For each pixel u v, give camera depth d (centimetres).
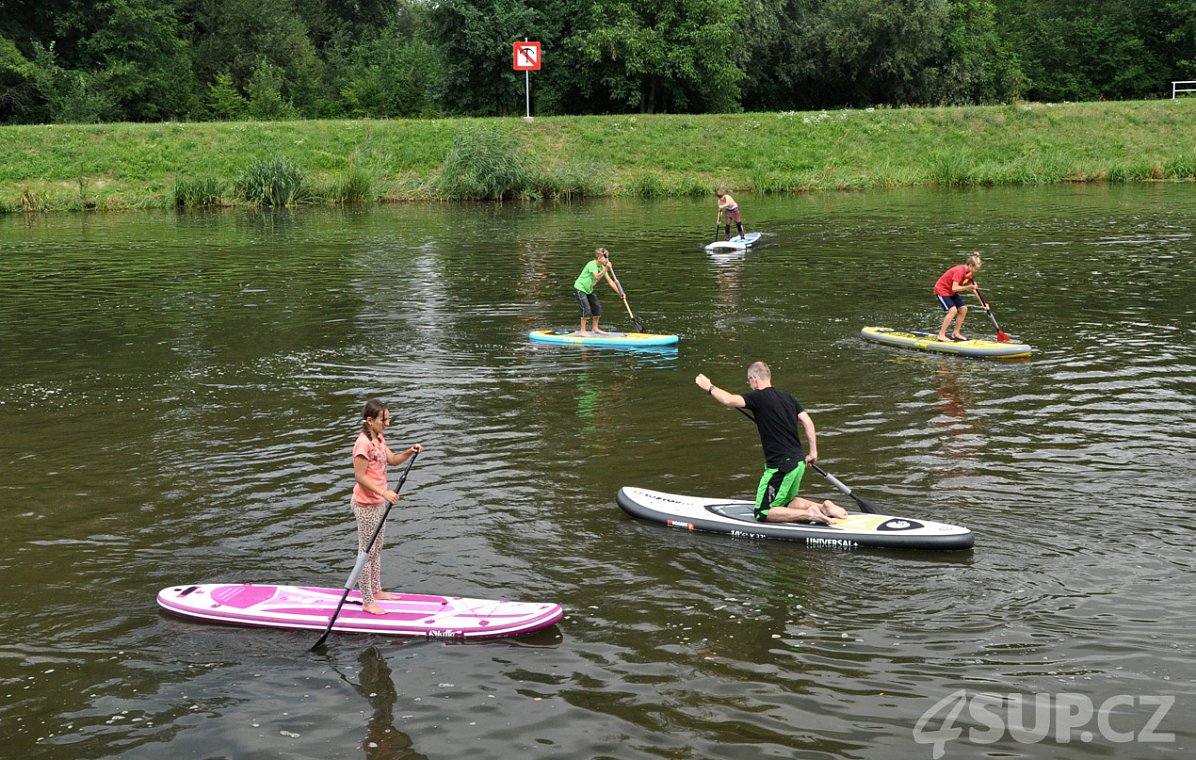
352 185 3716
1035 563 779
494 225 3050
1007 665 641
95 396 1269
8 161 3666
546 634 688
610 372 1370
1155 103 4450
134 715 604
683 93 4938
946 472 972
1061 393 1230
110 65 5147
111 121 5131
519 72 4947
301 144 3966
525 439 1088
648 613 714
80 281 2127
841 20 5456
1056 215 3003
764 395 848
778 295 1912
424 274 2197
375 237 2812
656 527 863
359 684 634
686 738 571
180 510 906
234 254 2516
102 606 737
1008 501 898
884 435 1084
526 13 4900
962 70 5681
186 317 1756
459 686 629
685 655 658
